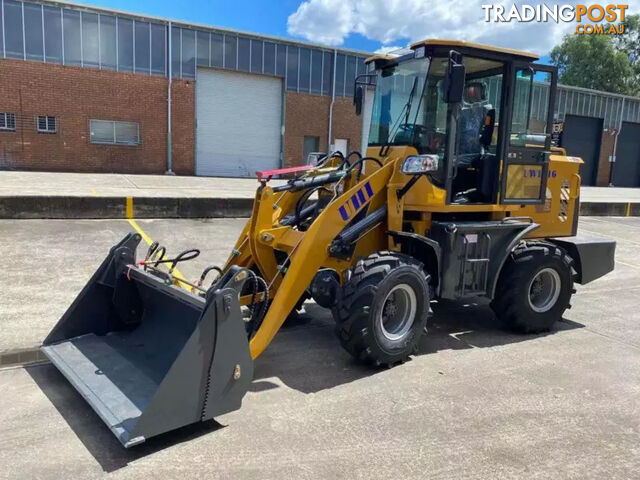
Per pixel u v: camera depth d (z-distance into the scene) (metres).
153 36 19.83
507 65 4.95
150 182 16.17
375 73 5.37
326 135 23.91
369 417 3.57
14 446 3.10
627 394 4.07
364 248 4.78
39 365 4.23
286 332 5.22
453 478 2.92
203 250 8.30
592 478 2.97
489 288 5.02
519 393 4.02
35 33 18.03
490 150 5.19
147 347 4.05
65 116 18.86
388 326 4.45
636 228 14.39
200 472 2.90
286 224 4.97
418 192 4.79
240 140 22.44
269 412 3.60
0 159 18.23
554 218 5.85
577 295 7.21
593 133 29.77
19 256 7.18
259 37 21.67
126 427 3.01
